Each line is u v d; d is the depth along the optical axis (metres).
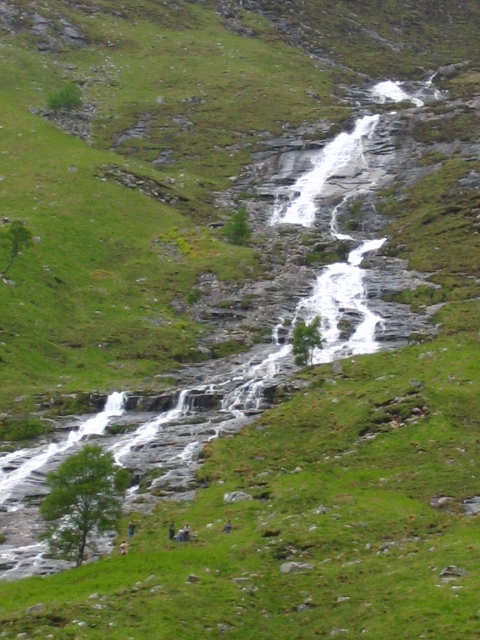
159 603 45.75
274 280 110.25
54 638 42.00
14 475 73.00
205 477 69.12
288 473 67.56
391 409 73.25
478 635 41.47
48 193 124.44
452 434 68.94
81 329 98.06
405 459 66.69
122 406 84.25
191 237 119.38
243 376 88.88
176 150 152.62
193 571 50.72
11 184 126.25
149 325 100.31
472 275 109.75
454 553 50.41
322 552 53.25
